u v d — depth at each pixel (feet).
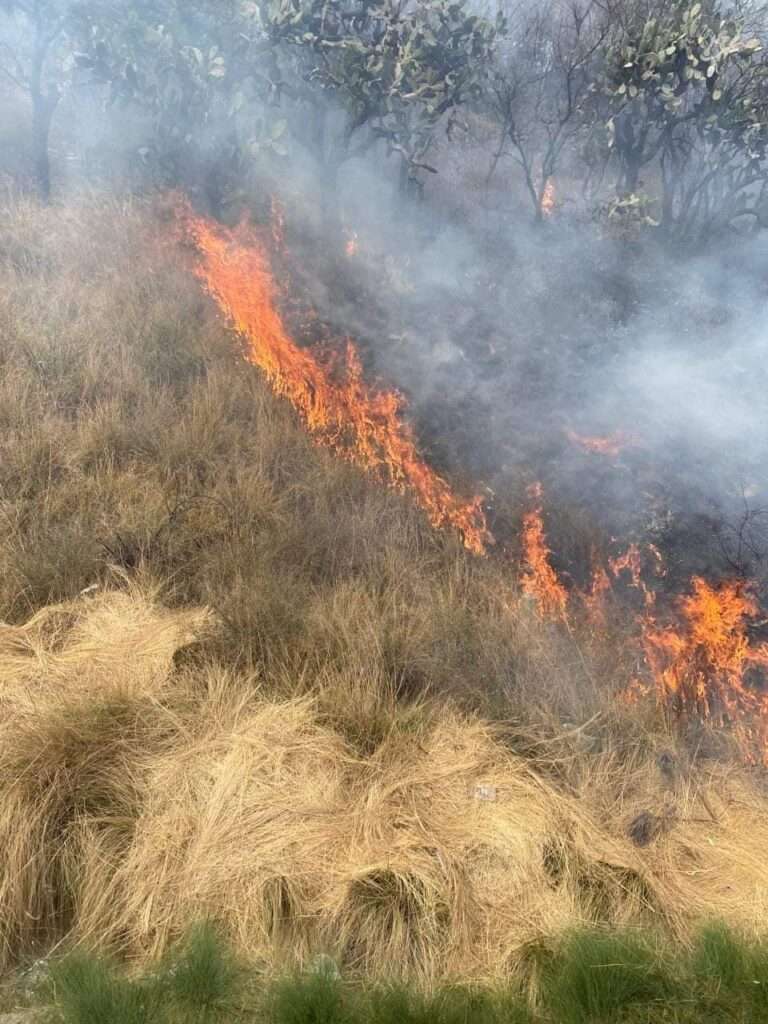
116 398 19.94
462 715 13.98
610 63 27.04
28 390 19.88
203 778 12.35
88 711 12.87
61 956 10.82
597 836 12.27
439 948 10.68
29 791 11.69
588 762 13.41
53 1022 9.83
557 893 11.34
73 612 15.51
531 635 15.31
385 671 14.37
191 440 19.13
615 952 10.28
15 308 21.83
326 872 11.30
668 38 26.48
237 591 15.26
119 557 16.72
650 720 14.14
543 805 12.40
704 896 11.76
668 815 12.84
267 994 10.07
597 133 28.60
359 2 25.91
